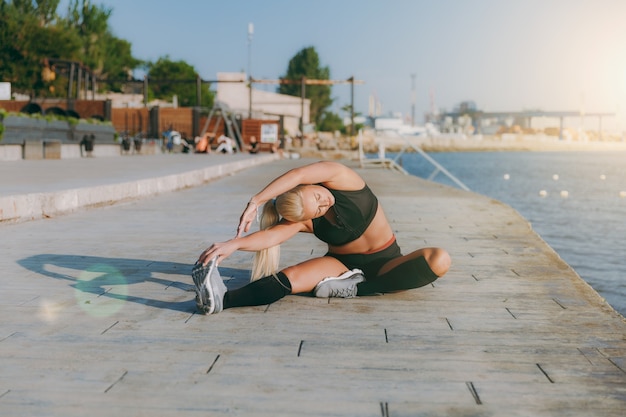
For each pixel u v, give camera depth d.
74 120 27.98
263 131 50.50
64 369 3.01
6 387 2.78
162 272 5.36
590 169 70.56
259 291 4.07
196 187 15.91
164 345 3.39
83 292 4.62
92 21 75.19
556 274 5.39
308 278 4.28
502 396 2.72
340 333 3.62
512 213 10.13
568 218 19.08
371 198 4.18
